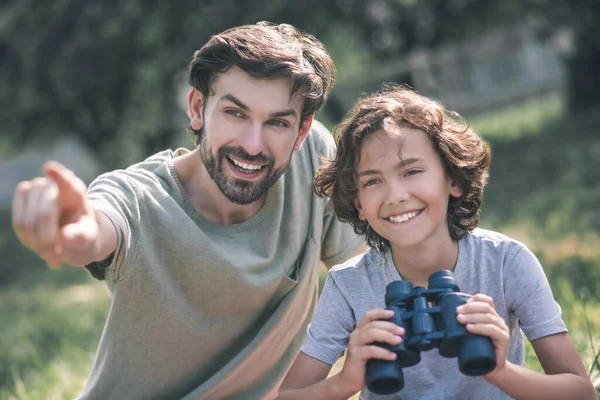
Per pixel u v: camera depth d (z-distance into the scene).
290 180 3.13
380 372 2.26
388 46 16.02
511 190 11.19
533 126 15.68
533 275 2.63
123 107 14.88
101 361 3.05
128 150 16.73
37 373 5.68
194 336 2.96
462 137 2.74
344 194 2.81
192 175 3.01
